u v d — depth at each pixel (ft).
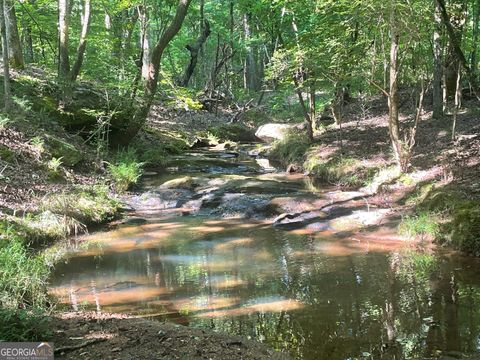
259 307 19.90
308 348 16.01
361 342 16.39
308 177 48.80
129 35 59.88
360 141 52.31
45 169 38.32
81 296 21.49
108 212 36.94
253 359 14.23
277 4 53.83
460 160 37.50
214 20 91.50
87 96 49.24
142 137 58.34
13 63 49.73
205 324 18.13
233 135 73.77
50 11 66.08
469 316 18.33
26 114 42.65
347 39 47.91
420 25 38.52
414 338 16.62
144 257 27.89
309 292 21.59
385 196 36.60
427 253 26.94
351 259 26.48
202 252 28.76
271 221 36.01
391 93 37.81
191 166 52.75
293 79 55.47
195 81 101.71
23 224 29.55
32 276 20.06
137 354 13.84
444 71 51.37
